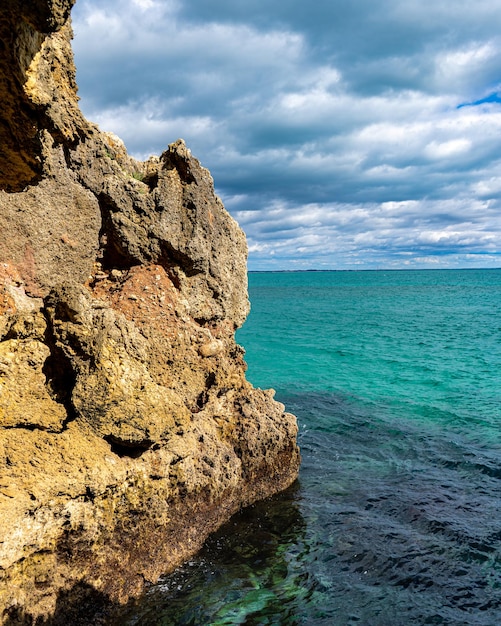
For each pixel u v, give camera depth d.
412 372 25.36
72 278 9.57
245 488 10.81
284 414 11.98
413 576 8.69
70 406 7.58
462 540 9.70
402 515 10.69
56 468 6.79
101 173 10.01
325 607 7.92
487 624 7.57
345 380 23.62
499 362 27.89
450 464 13.36
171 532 8.66
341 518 10.58
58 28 5.00
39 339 7.55
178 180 10.60
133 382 7.88
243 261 12.64
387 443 15.04
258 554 9.26
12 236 8.33
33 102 5.50
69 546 6.81
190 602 7.89
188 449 8.86
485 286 141.38
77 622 6.96
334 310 67.62
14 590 6.10
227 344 11.89
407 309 68.12
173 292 10.41
